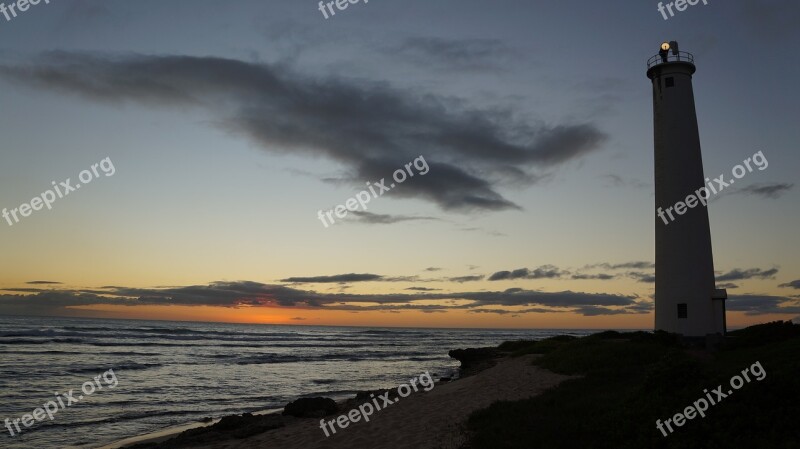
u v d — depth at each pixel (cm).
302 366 5169
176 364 4884
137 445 1720
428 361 6166
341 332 19538
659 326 3002
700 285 2903
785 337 2333
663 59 3241
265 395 3203
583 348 2745
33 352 5291
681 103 3128
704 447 929
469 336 17738
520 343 5309
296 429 1711
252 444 1546
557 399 1507
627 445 971
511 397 1736
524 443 1067
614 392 1534
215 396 3125
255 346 8069
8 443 1853
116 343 7094
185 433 1850
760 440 917
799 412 991
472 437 1192
